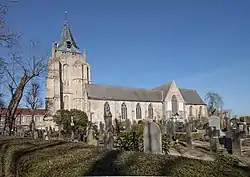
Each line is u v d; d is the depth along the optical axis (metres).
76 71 84.12
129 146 14.23
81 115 55.56
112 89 82.81
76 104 81.44
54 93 79.38
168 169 6.02
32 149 10.64
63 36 86.81
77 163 7.41
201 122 45.19
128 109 81.50
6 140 15.56
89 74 86.62
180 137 25.89
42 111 80.69
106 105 79.00
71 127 49.75
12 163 9.60
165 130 27.84
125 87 85.25
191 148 19.20
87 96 77.56
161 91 88.69
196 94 95.69
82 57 86.50
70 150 9.70
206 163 6.58
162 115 84.00
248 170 7.37
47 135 35.84
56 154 9.03
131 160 7.11
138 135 15.21
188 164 6.36
